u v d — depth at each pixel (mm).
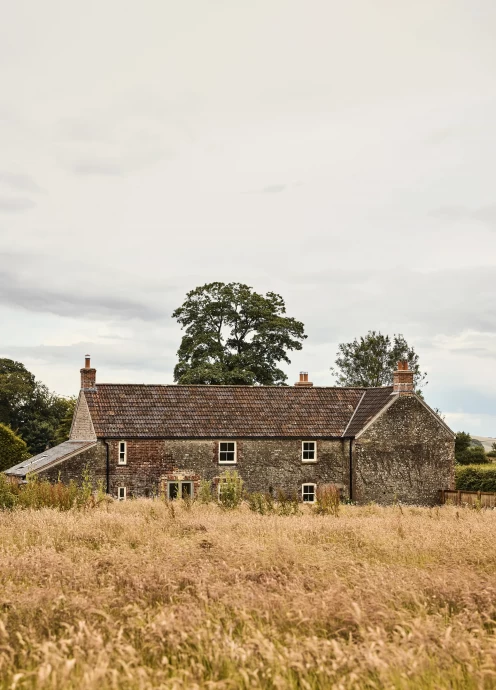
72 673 7734
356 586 11867
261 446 46719
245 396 49219
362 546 17906
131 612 10062
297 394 50344
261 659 8172
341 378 80438
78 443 46656
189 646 8773
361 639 9188
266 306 68375
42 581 12867
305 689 7621
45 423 85500
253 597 10781
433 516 27844
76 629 9688
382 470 47531
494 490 50344
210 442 45906
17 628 9656
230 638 8758
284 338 68250
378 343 79938
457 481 52938
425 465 48219
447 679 7801
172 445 45281
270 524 22000
